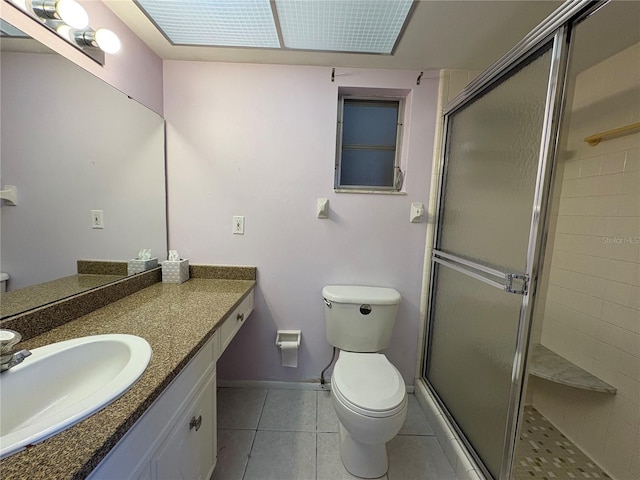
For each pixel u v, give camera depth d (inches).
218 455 55.6
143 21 53.0
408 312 74.6
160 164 67.3
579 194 62.3
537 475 54.3
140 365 30.9
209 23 52.8
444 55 61.7
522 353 41.4
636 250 51.5
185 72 66.5
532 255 39.8
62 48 41.9
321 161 69.3
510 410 43.2
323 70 66.9
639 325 50.6
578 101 63.1
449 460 56.0
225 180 69.6
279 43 58.4
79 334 38.6
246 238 71.4
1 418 26.3
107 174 51.7
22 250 37.0
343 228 71.4
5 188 34.9
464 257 59.7
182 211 70.5
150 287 63.4
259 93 67.4
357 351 67.4
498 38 55.5
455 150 64.4
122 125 54.9
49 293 41.0
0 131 34.0
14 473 18.3
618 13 44.5
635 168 52.1
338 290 69.2
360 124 74.1
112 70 51.5
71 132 43.6
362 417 46.1
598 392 56.8
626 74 54.1
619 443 52.9
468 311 57.1
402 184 72.2
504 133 47.4
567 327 64.5
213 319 45.6
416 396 75.7
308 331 74.7
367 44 58.1
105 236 51.5
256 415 66.7
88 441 21.0
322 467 53.6
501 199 47.8
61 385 31.1
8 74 34.8
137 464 26.9
